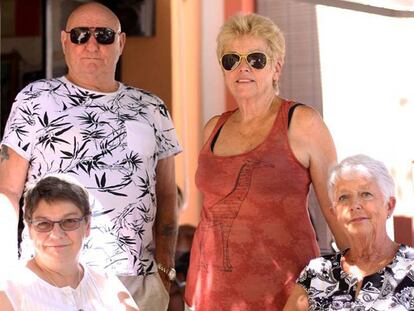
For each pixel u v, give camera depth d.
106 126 3.74
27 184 3.73
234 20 3.55
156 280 3.89
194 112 6.98
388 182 3.18
